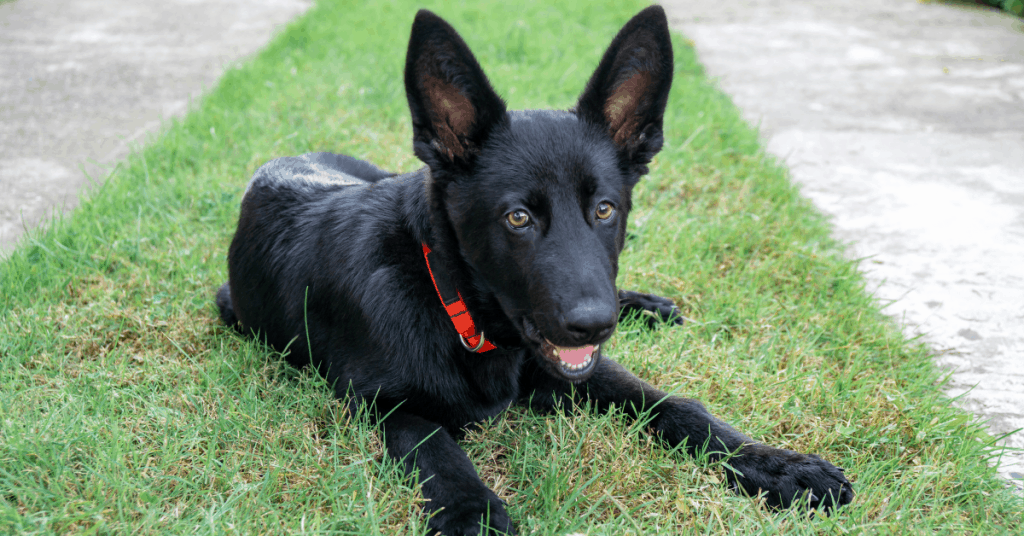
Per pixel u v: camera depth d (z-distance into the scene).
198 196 4.57
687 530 2.29
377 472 2.49
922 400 2.97
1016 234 4.53
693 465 2.54
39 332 3.17
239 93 6.29
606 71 2.50
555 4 10.35
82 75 6.98
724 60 8.48
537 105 6.09
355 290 2.74
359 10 9.64
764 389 2.99
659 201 4.68
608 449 2.59
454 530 2.22
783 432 2.84
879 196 5.08
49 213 4.37
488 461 2.64
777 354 3.33
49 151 5.26
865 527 2.27
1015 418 2.96
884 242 4.46
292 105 6.02
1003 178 5.36
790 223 4.51
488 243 2.42
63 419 2.60
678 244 4.20
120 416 2.70
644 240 4.29
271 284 3.14
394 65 7.07
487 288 2.55
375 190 2.95
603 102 2.54
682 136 5.74
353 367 2.77
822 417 2.87
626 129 2.63
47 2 9.95
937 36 9.55
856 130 6.33
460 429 2.79
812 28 10.08
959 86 7.51
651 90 2.58
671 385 3.04
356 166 3.92
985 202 4.97
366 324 2.69
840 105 6.96
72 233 4.02
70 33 8.48
